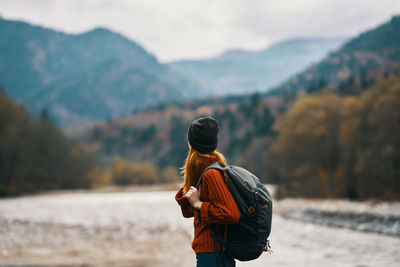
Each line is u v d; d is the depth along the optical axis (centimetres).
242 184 270
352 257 916
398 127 4012
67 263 986
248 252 271
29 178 8262
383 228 1528
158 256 1123
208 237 278
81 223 2223
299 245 1197
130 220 2473
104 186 13412
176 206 4281
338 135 5159
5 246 1202
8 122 7462
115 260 1058
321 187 5222
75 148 10800
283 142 5841
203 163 292
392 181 3906
